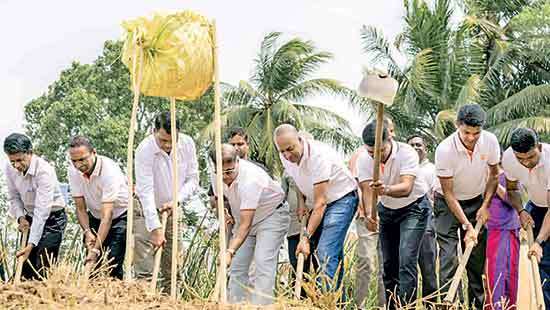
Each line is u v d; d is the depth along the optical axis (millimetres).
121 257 7844
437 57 27125
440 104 26734
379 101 6191
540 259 7121
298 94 27953
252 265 7930
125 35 5359
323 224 7207
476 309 7430
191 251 7996
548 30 26375
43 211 7871
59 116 18703
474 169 7066
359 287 7809
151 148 7430
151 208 7219
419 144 8367
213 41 5324
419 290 7066
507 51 26531
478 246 7379
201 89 5391
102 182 7582
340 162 7262
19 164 7789
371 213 6832
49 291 4820
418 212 7105
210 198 7914
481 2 28578
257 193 7117
